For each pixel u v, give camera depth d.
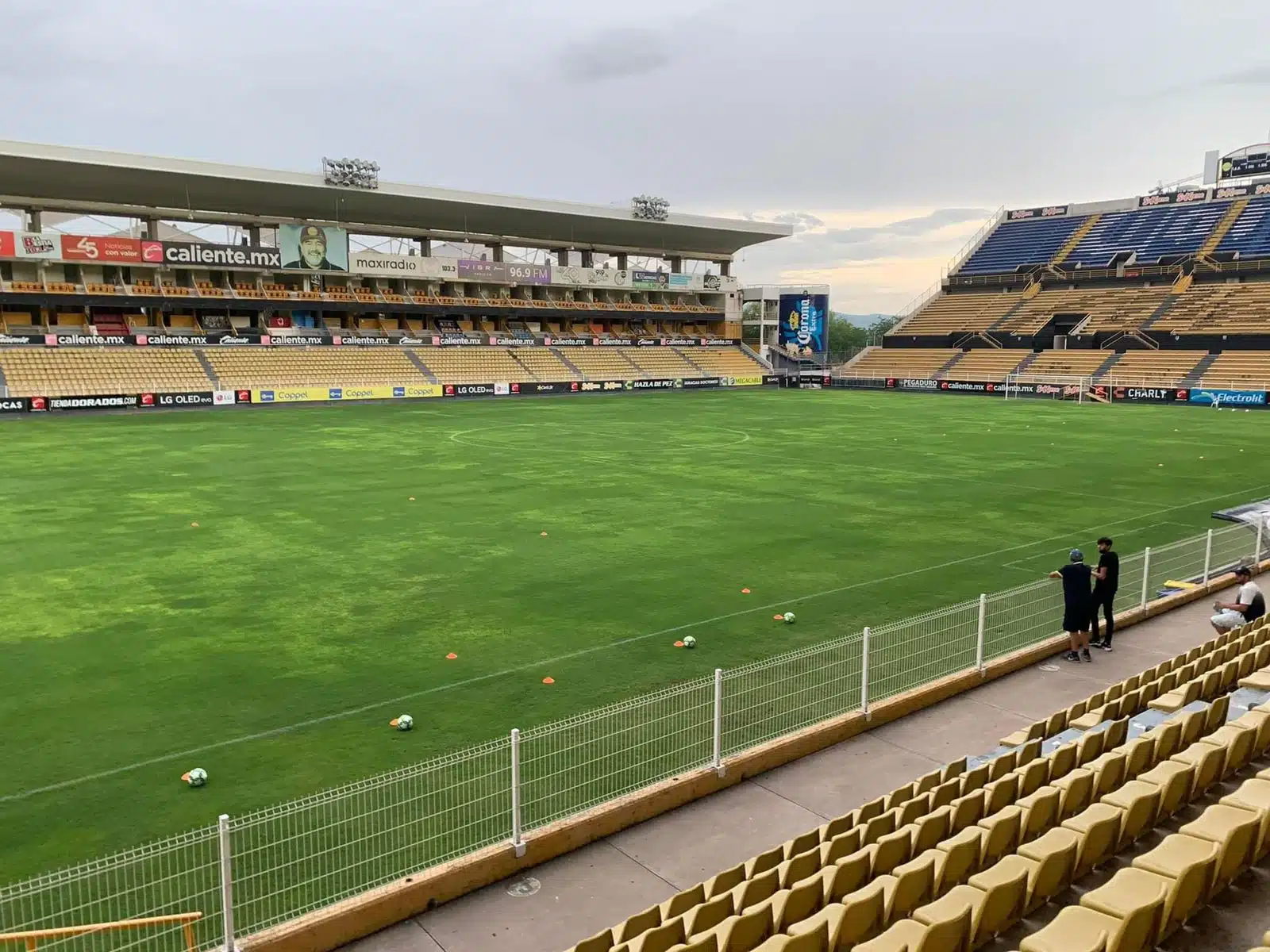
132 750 10.55
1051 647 13.42
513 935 7.17
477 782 9.70
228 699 12.02
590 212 73.00
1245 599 14.00
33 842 8.62
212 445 38.53
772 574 18.23
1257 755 8.84
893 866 6.89
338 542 20.98
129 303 59.75
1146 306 74.19
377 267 68.19
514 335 78.81
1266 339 64.81
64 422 47.72
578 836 8.40
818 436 43.41
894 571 18.50
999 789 7.84
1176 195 83.62
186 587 17.27
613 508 25.19
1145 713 10.17
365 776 9.88
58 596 16.67
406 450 37.47
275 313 69.56
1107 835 6.88
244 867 8.12
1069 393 67.88
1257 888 6.62
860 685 12.24
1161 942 6.00
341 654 13.68
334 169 59.97
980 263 90.81
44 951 6.97
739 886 6.44
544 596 16.73
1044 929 5.66
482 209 68.31
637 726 11.04
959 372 78.06
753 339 101.31
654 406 61.00
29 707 11.76
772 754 9.94
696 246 89.75
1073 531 22.34
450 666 13.23
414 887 7.39
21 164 50.88
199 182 56.41
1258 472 31.64
